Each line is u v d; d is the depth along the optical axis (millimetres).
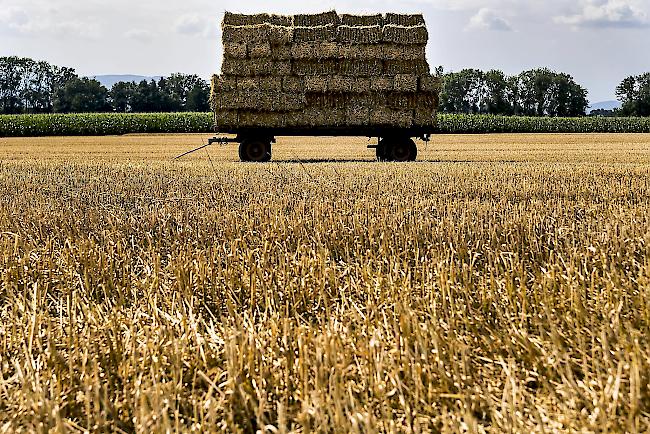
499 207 12375
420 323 5934
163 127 75062
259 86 26141
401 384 4680
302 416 4211
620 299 6328
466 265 7723
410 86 26234
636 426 4074
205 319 6848
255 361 5164
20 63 128375
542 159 30312
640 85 114500
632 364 4484
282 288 7316
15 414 4578
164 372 5203
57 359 5359
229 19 26469
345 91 26250
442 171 20094
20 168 22641
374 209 12227
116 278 8039
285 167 22141
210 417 4223
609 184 16656
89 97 123312
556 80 118938
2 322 6652
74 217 11789
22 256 9039
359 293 7172
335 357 4949
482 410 4484
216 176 19094
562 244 8969
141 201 14031
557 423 4273
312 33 26203
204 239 10000
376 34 26172
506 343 5449
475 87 124125
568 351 5355
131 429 4488
